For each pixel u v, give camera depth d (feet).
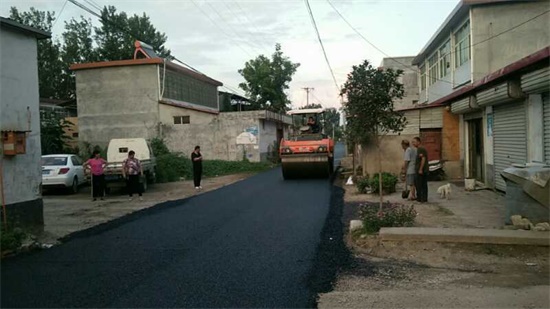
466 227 29.99
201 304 18.28
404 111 65.26
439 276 22.00
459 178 62.23
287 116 136.56
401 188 53.67
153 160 68.49
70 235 32.22
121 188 66.23
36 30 32.35
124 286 20.52
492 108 48.73
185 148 98.78
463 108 54.24
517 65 35.50
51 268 23.62
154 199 52.90
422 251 25.68
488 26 64.34
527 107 39.04
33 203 32.30
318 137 73.46
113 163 57.31
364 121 33.14
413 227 29.35
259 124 103.24
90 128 98.02
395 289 20.25
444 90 82.33
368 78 33.12
